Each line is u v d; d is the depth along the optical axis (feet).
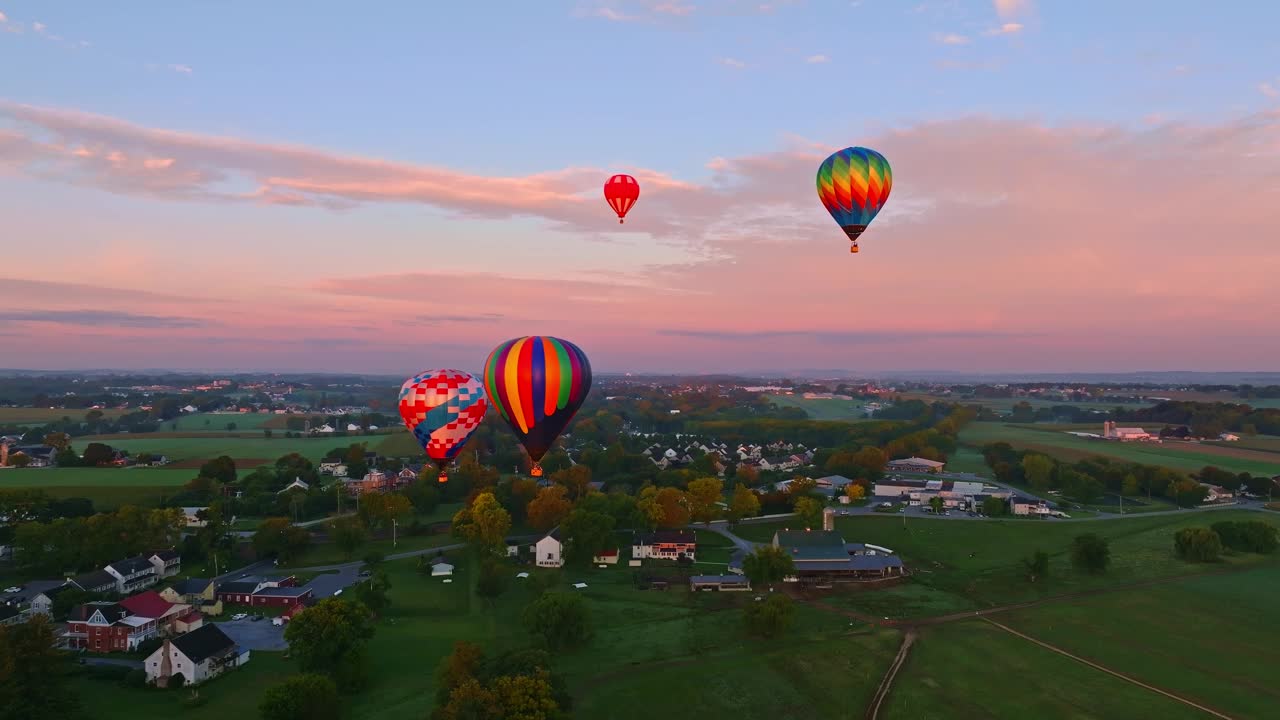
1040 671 254.47
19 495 440.86
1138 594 339.77
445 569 374.02
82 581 337.93
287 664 264.72
